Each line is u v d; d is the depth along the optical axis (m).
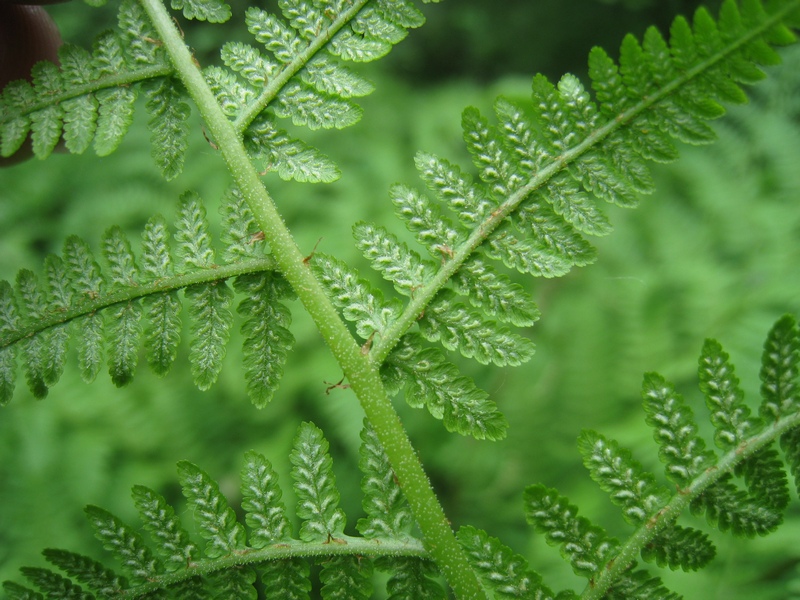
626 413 0.17
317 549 0.09
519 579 0.08
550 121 0.09
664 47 0.08
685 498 0.08
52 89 0.10
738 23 0.08
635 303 0.19
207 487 0.09
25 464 0.18
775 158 0.20
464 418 0.09
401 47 0.31
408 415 0.18
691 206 0.20
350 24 0.10
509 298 0.09
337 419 0.18
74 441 0.18
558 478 0.17
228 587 0.09
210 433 0.19
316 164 0.09
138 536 0.09
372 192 0.22
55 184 0.23
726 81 0.08
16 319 0.09
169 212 0.22
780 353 0.08
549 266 0.09
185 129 0.10
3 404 0.09
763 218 0.19
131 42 0.10
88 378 0.09
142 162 0.23
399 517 0.09
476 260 0.09
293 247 0.09
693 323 0.18
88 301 0.09
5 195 0.23
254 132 0.10
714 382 0.08
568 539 0.08
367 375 0.09
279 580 0.09
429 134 0.24
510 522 0.17
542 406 0.18
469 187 0.09
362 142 0.24
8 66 0.14
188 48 0.10
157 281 0.09
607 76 0.09
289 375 0.19
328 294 0.09
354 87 0.10
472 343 0.09
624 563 0.08
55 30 0.14
